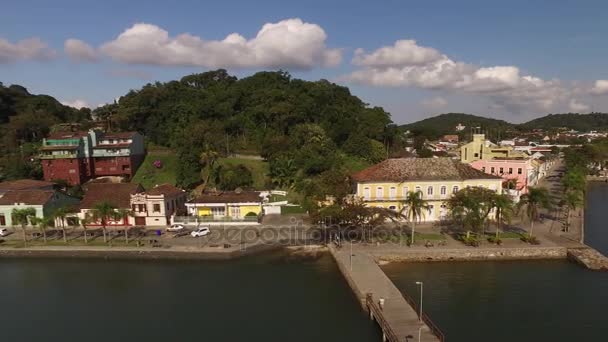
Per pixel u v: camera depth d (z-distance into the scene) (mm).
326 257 62031
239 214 80375
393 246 62125
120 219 74688
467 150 110875
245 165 113250
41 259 64125
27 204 77312
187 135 114688
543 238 64625
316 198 69000
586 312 43750
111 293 51656
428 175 75500
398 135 158500
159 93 142125
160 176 112000
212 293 50625
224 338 40156
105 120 139250
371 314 42750
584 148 151375
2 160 110562
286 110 128500
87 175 108375
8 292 52750
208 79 171375
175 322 43719
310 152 106375
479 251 59344
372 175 76125
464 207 63156
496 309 44531
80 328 43125
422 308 44719
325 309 45656
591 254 57875
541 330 40312
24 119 128875
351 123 133500
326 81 159375
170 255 63062
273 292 50375
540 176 132875
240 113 138625
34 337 41562
